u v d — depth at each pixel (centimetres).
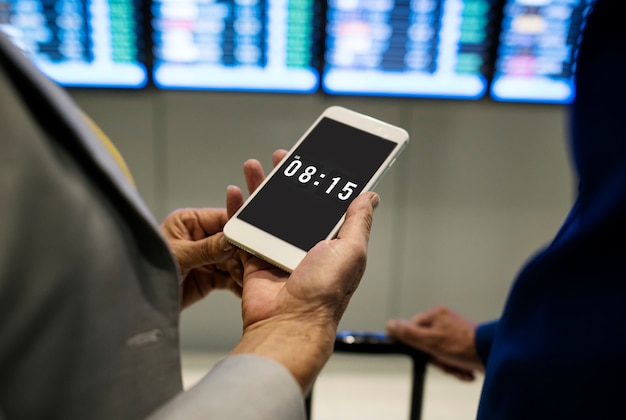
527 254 194
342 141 67
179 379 43
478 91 173
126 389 39
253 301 52
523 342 49
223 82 171
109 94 171
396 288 197
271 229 60
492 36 168
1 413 34
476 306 199
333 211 60
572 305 44
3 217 31
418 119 182
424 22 167
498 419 50
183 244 69
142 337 40
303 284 49
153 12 163
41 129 33
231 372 41
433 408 180
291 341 45
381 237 192
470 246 193
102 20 163
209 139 180
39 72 33
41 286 33
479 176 187
